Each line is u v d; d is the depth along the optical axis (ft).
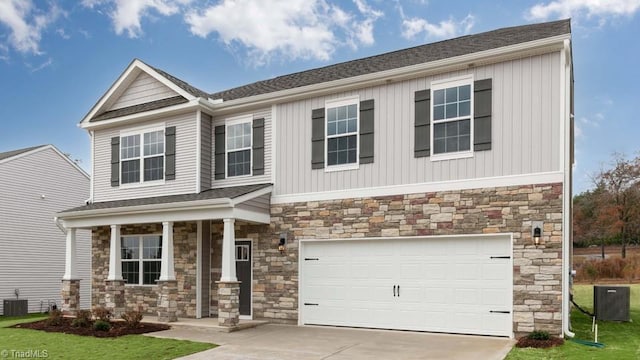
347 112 40.75
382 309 37.88
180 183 47.11
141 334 36.99
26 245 68.44
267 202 42.96
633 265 80.89
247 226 44.06
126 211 44.34
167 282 41.83
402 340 32.89
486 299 34.09
